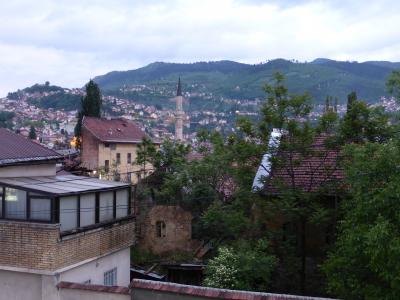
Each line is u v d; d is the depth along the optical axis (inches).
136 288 468.8
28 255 547.8
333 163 702.5
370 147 474.0
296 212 647.1
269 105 684.1
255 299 421.7
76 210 594.6
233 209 730.2
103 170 1688.0
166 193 982.4
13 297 561.6
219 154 837.2
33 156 658.8
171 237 903.7
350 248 461.1
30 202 559.5
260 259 609.0
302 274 655.1
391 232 408.2
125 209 713.0
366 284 462.0
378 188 450.0
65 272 563.2
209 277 616.7
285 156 679.7
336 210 636.7
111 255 667.4
